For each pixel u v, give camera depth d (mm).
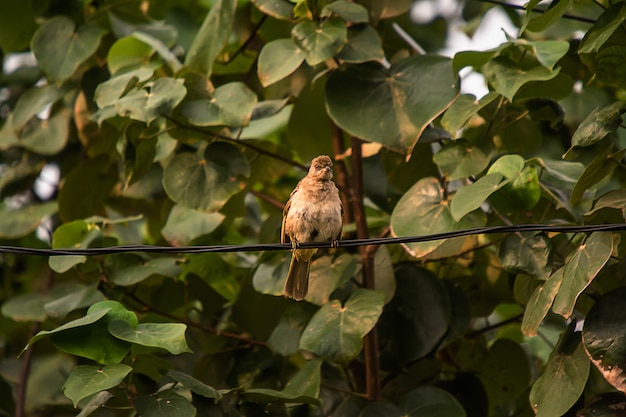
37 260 18000
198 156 13125
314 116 14523
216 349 14180
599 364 10305
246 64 15297
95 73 15773
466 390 13422
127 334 10328
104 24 15750
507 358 14148
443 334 13008
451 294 13492
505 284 14203
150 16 17484
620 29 11562
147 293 14227
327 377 13352
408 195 12078
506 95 11422
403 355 13094
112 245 13266
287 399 11609
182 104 12891
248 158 14430
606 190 14195
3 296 17812
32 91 15977
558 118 12727
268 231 14484
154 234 16422
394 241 10289
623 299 10516
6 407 16062
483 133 12555
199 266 14312
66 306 12883
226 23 13469
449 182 13445
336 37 12328
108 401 11648
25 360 16203
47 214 16297
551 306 10938
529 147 14102
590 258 10344
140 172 13758
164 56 14500
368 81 12648
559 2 11633
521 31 11797
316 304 12844
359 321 11812
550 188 12344
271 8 13031
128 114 12305
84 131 15703
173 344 10281
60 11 15609
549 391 10859
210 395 11000
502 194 11234
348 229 13219
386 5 13477
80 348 10352
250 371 13867
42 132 16453
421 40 17797
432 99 12320
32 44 15094
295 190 12602
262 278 13375
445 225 11656
